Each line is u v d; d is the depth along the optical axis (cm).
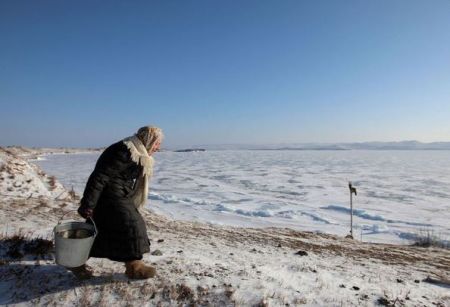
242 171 5422
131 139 329
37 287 341
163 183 3750
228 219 1911
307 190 3247
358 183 3788
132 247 326
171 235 750
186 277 369
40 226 643
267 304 314
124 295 324
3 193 1166
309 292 358
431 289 454
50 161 8075
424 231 1720
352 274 506
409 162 8344
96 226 328
